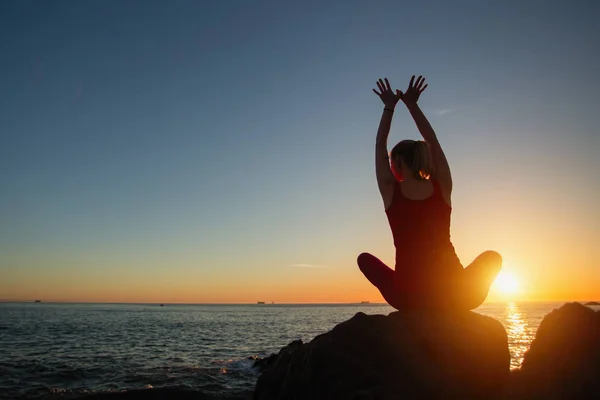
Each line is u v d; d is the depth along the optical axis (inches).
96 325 2400.3
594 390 127.3
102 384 682.8
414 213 185.9
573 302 154.4
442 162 194.9
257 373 786.2
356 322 201.8
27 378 719.1
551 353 144.0
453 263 185.8
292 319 3437.5
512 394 141.5
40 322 2669.8
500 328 197.2
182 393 246.2
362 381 179.3
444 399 178.1
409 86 209.9
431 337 188.2
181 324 2615.7
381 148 199.6
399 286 189.8
